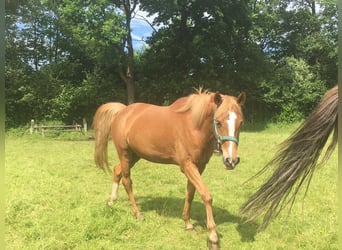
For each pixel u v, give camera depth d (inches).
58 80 1041.5
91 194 289.3
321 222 211.6
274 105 1135.6
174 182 334.0
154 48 1092.5
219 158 454.9
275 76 1123.3
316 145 144.9
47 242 185.0
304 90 1117.1
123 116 237.0
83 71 1113.4
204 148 191.2
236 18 1031.6
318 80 1166.3
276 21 1280.8
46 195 279.1
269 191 149.9
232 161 169.9
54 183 323.6
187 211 207.5
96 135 256.7
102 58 915.4
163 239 196.5
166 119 205.2
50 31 1080.2
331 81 1221.1
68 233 198.2
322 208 238.8
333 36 1217.4
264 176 352.2
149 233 203.5
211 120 184.9
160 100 1095.6
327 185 302.5
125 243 189.8
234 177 350.9
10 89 995.3
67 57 1117.7
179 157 197.3
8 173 365.7
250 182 325.1
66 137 877.8
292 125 1099.9
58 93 1027.3
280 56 1316.4
